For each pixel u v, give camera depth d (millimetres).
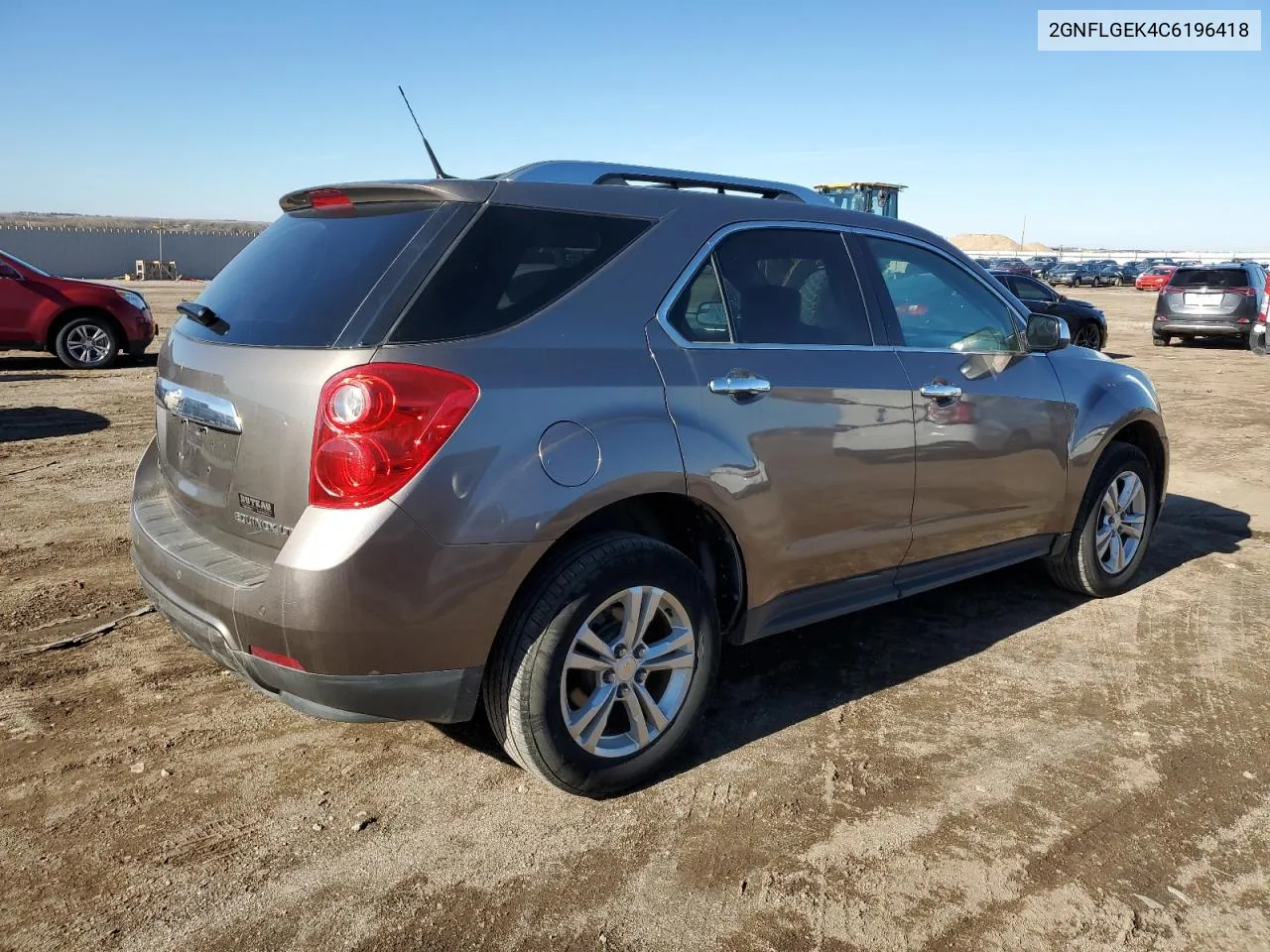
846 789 3057
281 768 3133
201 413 2852
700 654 3072
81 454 7535
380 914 2459
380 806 2928
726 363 3111
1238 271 17750
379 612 2473
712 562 3287
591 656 2836
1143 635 4348
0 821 2799
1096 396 4500
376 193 2914
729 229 3283
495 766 3174
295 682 2541
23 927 2381
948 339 3918
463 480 2531
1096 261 59094
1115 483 4723
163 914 2439
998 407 3971
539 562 2770
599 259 2959
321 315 2660
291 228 3160
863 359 3510
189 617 2738
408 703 2611
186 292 33969
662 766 3098
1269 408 10812
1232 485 7270
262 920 2428
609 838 2787
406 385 2482
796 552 3328
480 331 2664
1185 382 13047
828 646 4184
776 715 3545
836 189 19000
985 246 171750
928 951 2367
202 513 2902
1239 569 5312
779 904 2523
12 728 3314
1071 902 2547
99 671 3764
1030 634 4344
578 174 3166
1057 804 2990
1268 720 3555
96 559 5047
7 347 12227
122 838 2740
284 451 2555
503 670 2744
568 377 2748
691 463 2939
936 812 2939
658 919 2461
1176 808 2979
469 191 2809
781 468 3203
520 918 2457
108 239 58625
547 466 2646
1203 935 2438
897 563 3736
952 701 3672
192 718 3430
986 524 4047
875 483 3518
